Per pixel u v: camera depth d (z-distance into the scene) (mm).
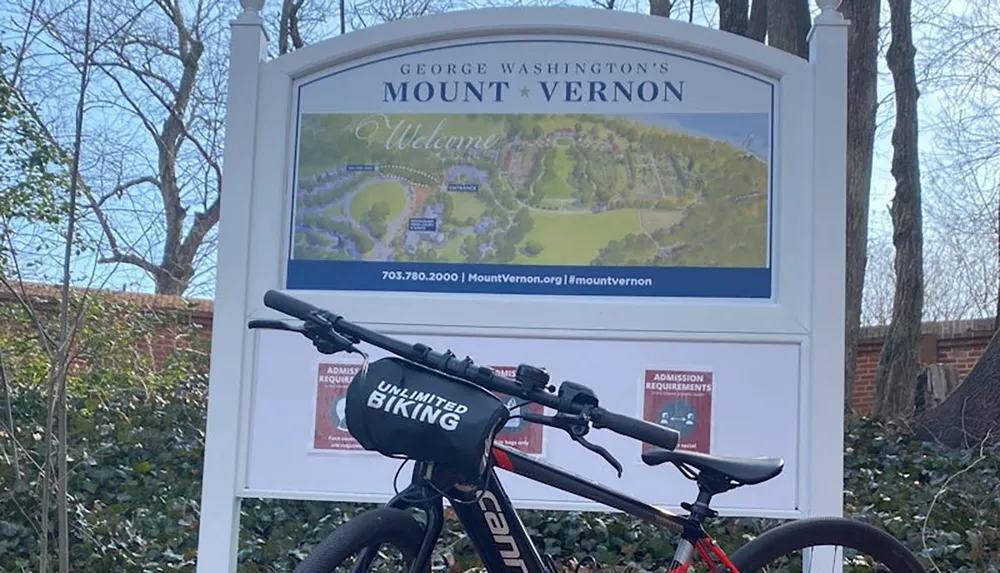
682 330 3680
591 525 5730
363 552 2422
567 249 3770
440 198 3820
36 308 5875
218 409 3736
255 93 3844
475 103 3840
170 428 7871
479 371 2342
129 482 6531
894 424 8703
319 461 3752
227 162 3818
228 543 3691
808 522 3148
